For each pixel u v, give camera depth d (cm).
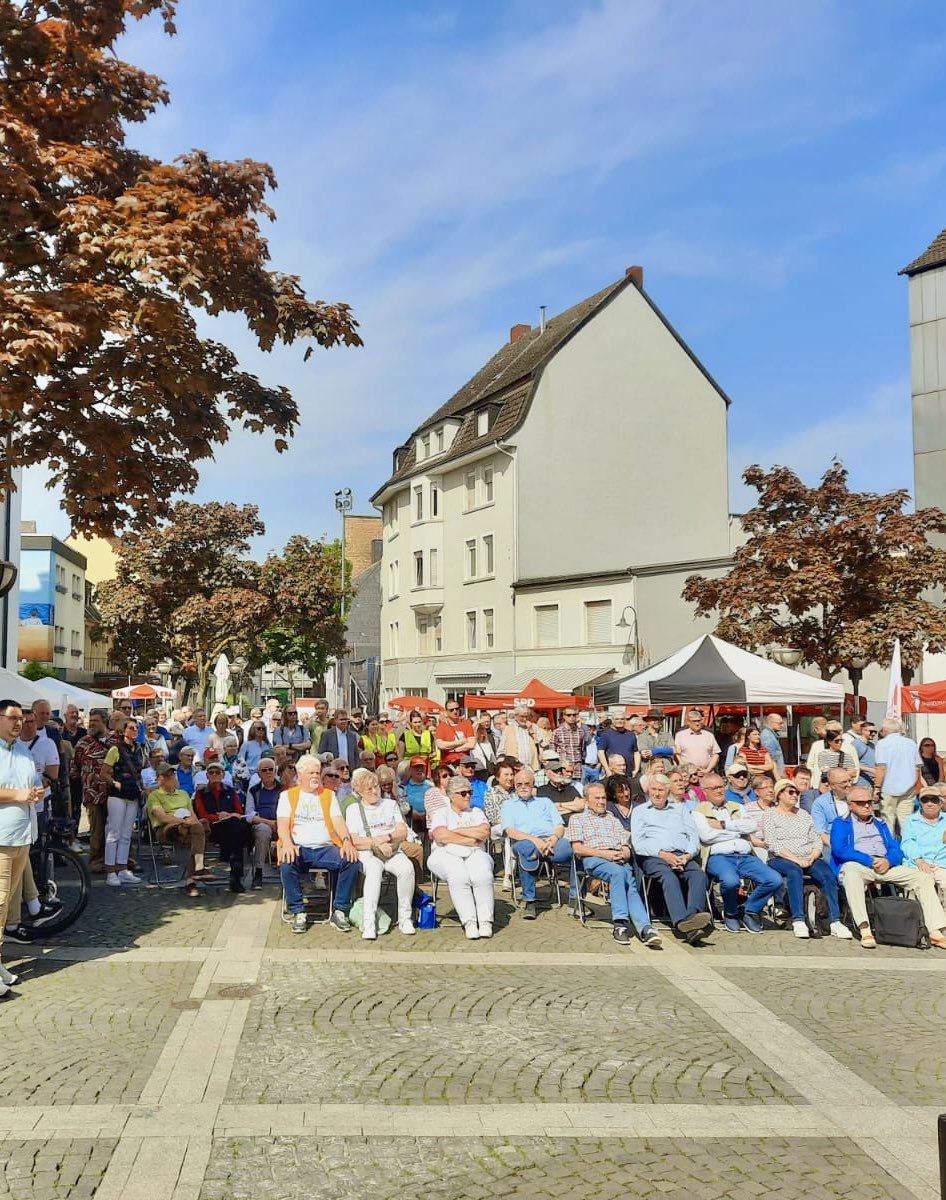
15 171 878
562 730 1711
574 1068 635
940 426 2859
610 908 1144
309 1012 736
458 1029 707
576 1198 472
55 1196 462
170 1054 641
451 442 4372
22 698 1509
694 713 1557
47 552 5138
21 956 873
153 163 1071
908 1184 489
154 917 1042
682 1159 512
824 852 1078
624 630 3281
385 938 982
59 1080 596
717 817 1090
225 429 1154
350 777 1285
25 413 998
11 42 991
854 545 2167
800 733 2306
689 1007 771
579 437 3916
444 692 4328
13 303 837
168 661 5153
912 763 1401
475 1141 529
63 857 952
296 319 1101
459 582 4241
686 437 4106
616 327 4000
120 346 993
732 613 2264
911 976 880
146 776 1343
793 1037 702
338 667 6850
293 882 1002
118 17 1035
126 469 1091
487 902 1004
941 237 2938
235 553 4691
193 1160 500
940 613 2131
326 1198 468
